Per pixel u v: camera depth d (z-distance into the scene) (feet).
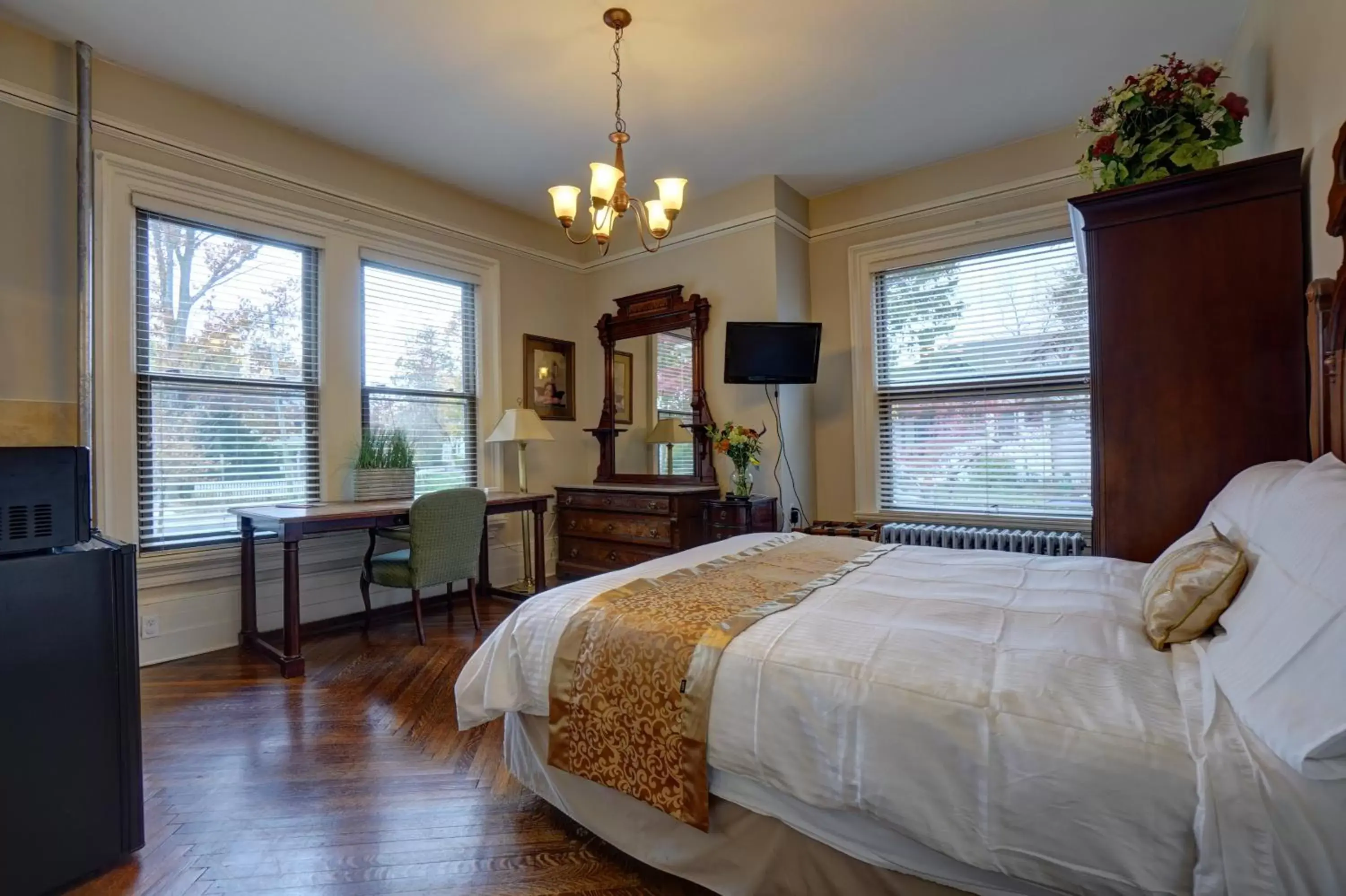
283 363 11.22
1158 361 6.51
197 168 10.00
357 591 12.09
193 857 5.10
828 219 14.06
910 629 4.38
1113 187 6.79
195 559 9.98
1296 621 2.97
